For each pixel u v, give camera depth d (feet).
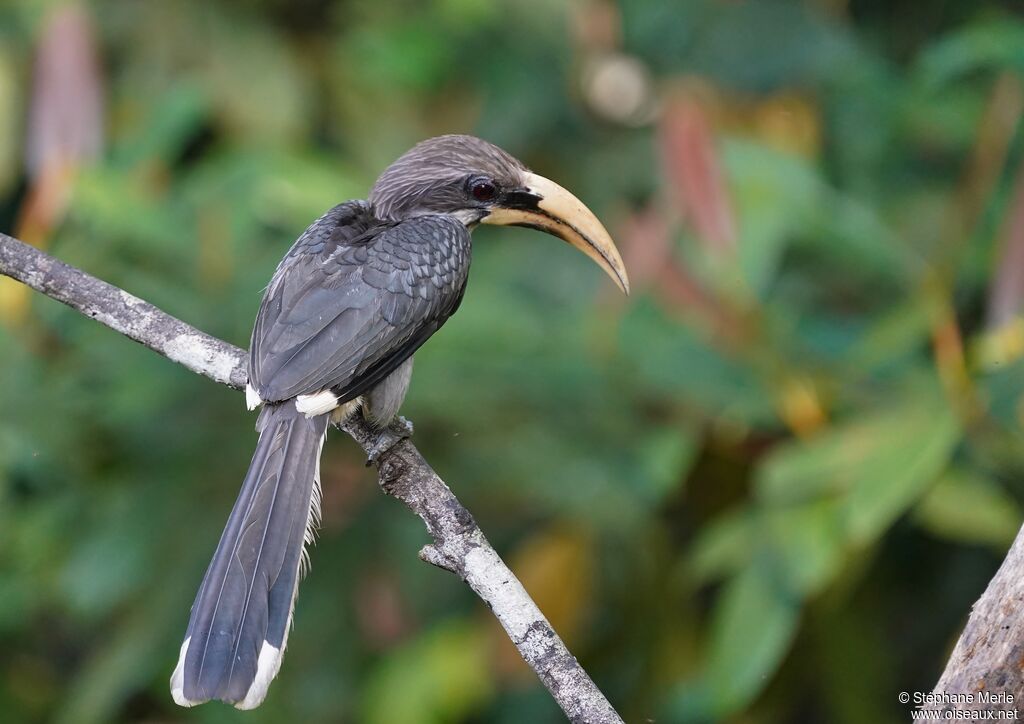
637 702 38.37
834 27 42.11
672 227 36.04
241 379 28.71
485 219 32.76
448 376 35.78
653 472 35.24
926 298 35.60
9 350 36.94
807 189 36.19
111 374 36.76
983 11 43.88
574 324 36.94
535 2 42.39
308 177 38.55
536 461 36.01
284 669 38.68
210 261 36.86
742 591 33.42
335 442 38.14
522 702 40.01
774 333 35.58
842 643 37.63
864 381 35.50
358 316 28.53
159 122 39.86
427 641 38.37
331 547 38.29
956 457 34.78
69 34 39.24
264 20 43.68
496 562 26.21
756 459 37.42
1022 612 22.68
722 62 42.42
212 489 37.14
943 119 40.70
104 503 38.19
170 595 36.88
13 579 39.60
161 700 40.09
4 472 37.14
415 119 43.75
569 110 44.16
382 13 43.62
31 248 29.89
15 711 42.39
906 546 39.93
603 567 38.17
